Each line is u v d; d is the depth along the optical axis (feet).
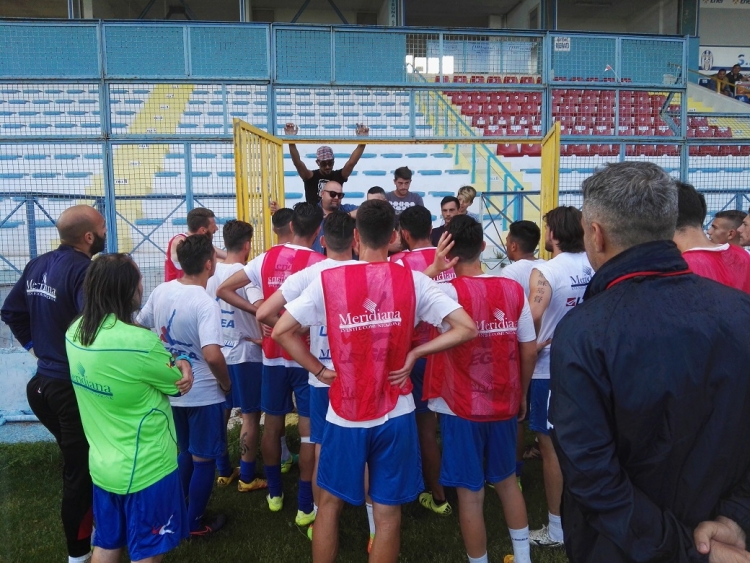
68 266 9.34
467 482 8.67
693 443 4.32
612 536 4.26
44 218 33.42
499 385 8.65
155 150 38.81
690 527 4.41
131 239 33.24
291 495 12.59
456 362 8.66
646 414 4.29
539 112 28.25
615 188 4.73
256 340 12.16
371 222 8.02
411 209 11.09
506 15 57.31
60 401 9.11
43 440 15.79
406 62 24.47
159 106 39.96
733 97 51.93
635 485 4.48
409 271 7.91
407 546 10.50
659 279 4.60
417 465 8.06
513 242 11.72
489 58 28.27
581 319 4.62
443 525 11.25
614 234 4.78
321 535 8.00
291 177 42.06
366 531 11.15
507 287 8.80
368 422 7.70
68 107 42.01
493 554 10.14
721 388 4.31
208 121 39.91
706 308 4.44
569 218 10.13
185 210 35.09
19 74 25.52
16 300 9.75
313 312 7.79
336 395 7.80
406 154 43.52
